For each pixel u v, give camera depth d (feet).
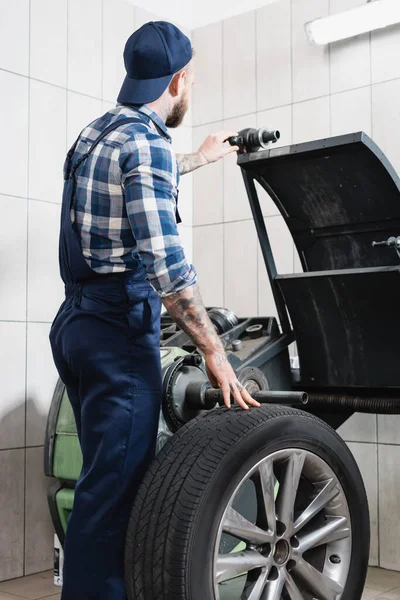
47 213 10.60
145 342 5.94
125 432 5.87
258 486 6.26
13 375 10.05
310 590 6.61
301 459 6.50
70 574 5.94
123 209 5.75
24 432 10.16
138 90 6.09
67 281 6.19
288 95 11.80
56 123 10.80
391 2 9.97
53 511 8.48
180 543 5.55
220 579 5.82
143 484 5.92
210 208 12.74
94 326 5.89
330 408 8.64
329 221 8.50
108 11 11.68
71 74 11.05
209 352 5.78
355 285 7.73
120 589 5.92
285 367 8.55
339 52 11.18
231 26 12.62
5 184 10.07
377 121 10.71
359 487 7.02
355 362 8.28
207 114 12.94
